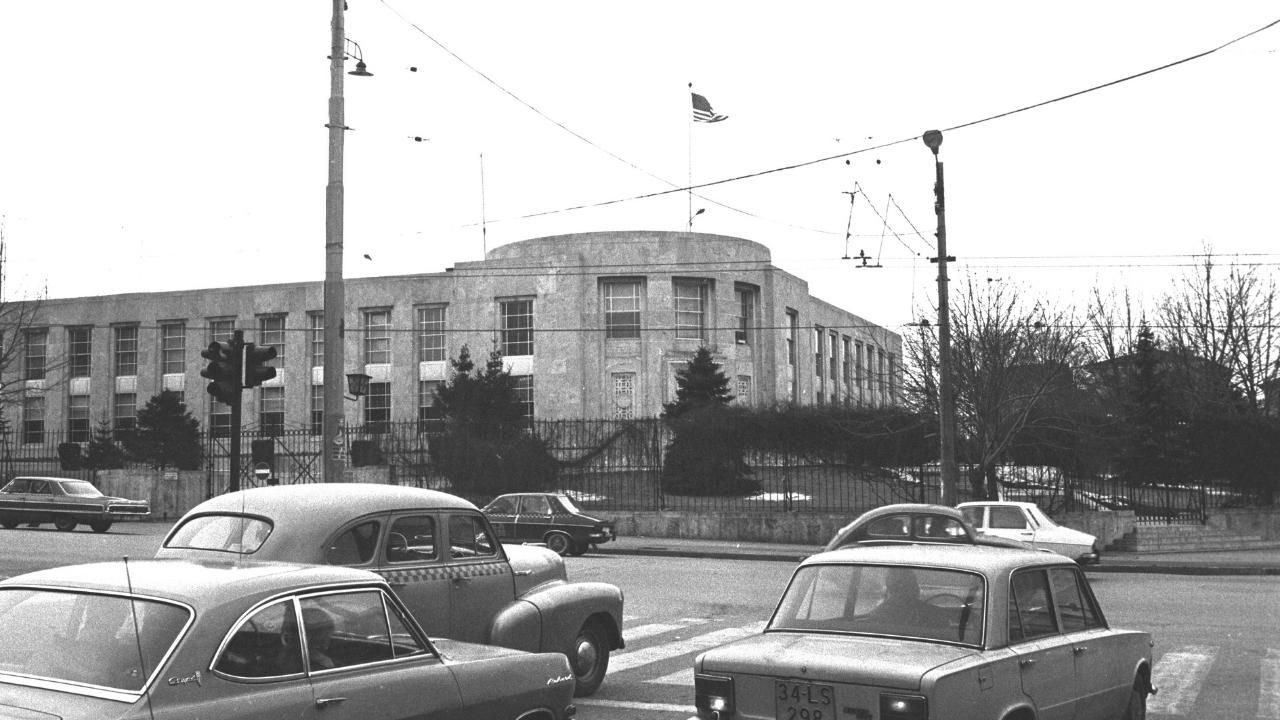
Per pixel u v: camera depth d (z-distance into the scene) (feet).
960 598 23.16
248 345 52.90
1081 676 24.67
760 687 22.08
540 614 32.96
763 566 84.38
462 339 205.26
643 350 196.34
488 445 123.54
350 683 17.84
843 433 115.85
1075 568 26.55
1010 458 117.19
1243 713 33.17
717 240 201.46
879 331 305.53
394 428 157.17
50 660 16.02
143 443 193.77
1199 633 50.19
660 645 46.26
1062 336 123.85
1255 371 176.04
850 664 21.20
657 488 120.57
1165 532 109.91
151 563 18.67
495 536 33.47
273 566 18.85
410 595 29.71
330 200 66.23
